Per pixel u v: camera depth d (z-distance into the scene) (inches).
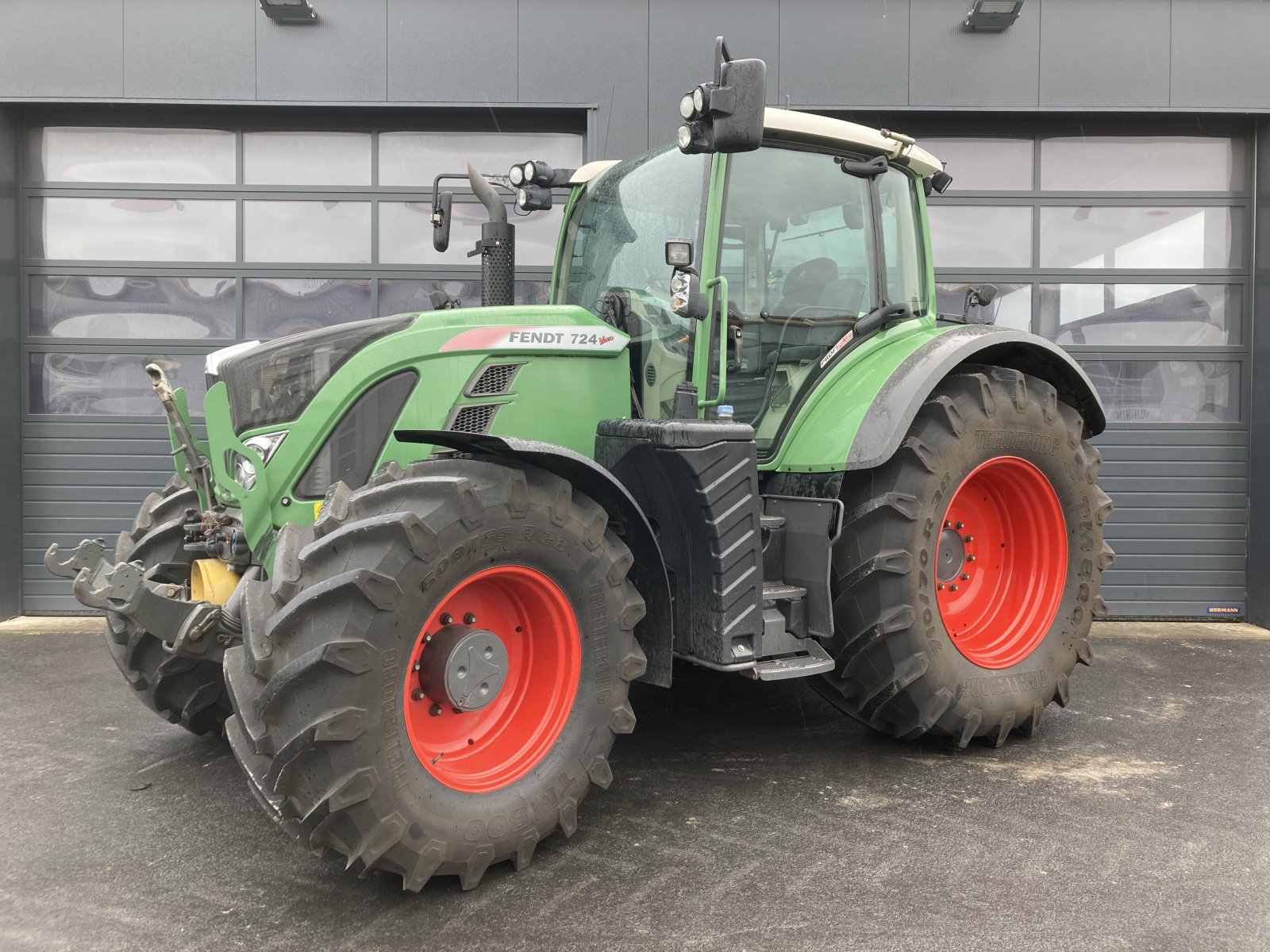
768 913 84.5
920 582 121.6
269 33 219.6
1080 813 108.2
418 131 232.7
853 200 137.9
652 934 80.9
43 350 231.0
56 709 152.7
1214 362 233.5
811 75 221.1
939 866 94.3
